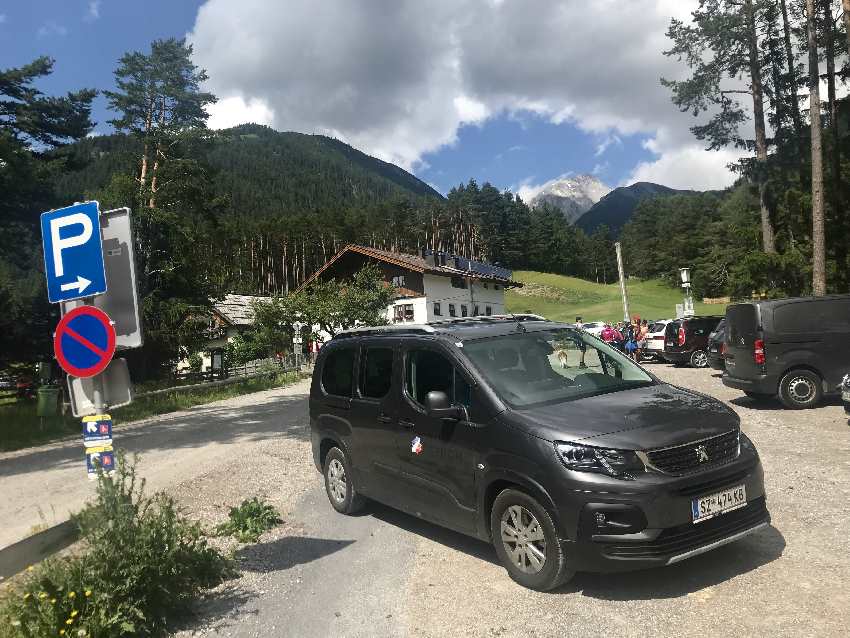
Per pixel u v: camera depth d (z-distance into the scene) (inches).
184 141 1503.4
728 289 1192.8
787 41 1149.1
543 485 167.6
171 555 183.3
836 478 259.0
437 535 231.5
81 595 166.1
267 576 206.1
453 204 5841.5
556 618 157.5
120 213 200.1
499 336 219.1
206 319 1462.8
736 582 168.1
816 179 895.1
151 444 501.4
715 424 175.8
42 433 624.7
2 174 933.8
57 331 192.7
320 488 323.9
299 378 1371.8
